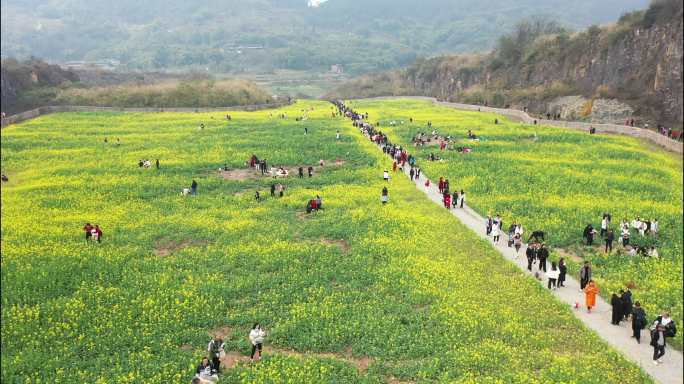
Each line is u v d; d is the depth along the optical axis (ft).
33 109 381.40
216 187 180.24
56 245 122.83
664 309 91.50
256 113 389.60
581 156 221.66
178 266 110.73
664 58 296.10
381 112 398.21
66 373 73.05
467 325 83.82
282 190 169.27
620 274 106.63
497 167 201.36
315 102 525.34
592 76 367.86
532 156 221.66
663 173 194.39
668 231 133.69
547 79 423.64
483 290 98.48
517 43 522.06
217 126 311.06
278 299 95.30
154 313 89.56
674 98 287.07
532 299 93.97
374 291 97.91
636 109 301.84
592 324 86.12
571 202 156.97
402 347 78.28
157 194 171.12
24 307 92.32
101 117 355.97
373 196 165.68
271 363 73.36
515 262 112.98
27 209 153.99
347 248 122.52
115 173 197.98
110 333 83.30
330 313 88.74
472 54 638.12
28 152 236.22
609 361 74.54
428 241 124.77
